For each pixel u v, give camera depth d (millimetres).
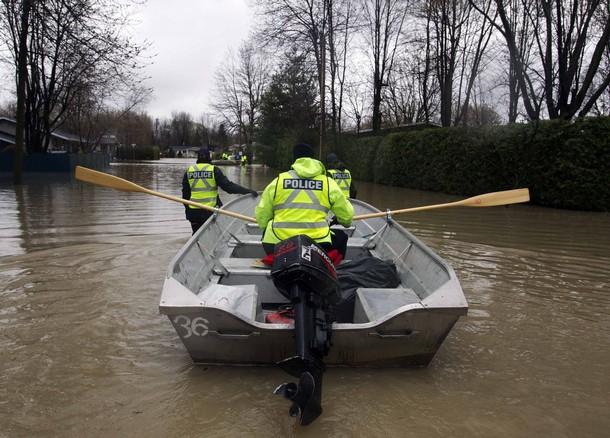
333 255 4531
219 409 3014
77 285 5348
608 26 13570
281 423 2879
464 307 3164
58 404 3043
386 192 17609
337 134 28016
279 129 38906
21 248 7129
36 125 24031
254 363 3494
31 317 4422
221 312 3102
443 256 7078
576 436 2805
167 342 3957
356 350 3361
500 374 3531
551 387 3357
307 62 26484
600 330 4375
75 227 8992
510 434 2811
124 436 2738
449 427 2865
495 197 4941
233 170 38375
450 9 22609
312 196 3941
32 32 17516
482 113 26000
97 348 3832
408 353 3434
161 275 5781
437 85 30969
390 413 3000
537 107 15148
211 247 5188
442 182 17000
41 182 19125
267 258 4652
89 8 15594
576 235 8789
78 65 20469
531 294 5355
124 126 61375
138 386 3271
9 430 2766
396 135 20203
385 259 5258
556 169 12500
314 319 3012
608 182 11742
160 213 10922
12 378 3355
